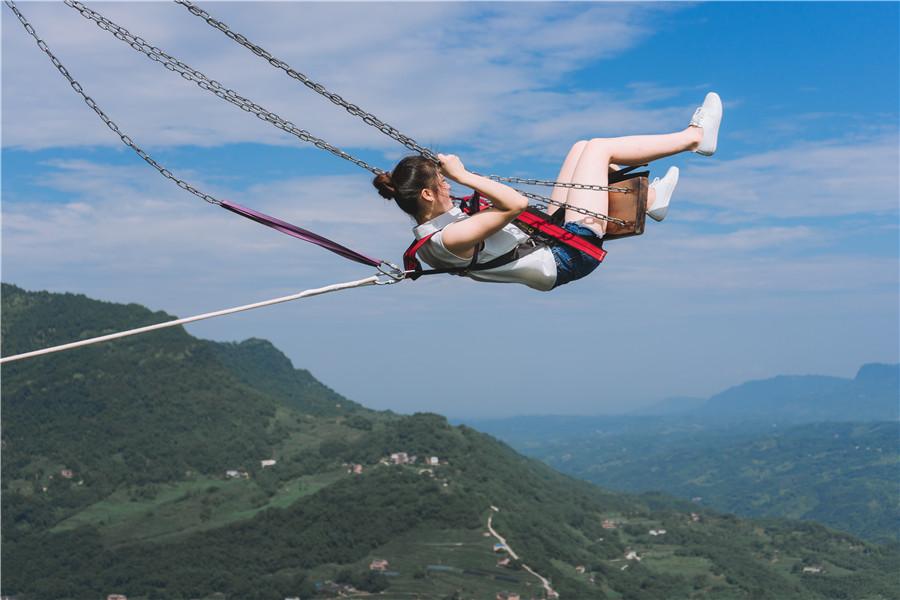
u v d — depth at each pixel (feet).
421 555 577.43
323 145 18.89
